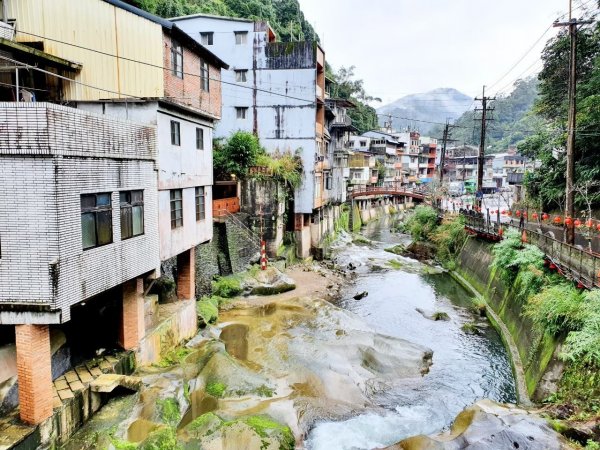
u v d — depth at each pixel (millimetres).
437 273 34719
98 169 11172
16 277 9656
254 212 31609
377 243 50500
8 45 12328
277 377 16016
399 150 89938
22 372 9805
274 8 64688
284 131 35594
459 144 117188
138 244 13328
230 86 35875
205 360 16344
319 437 13117
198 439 11414
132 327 14117
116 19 14773
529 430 10789
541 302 15969
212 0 55781
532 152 38156
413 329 22547
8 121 9281
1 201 9547
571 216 19453
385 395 15938
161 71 14695
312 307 23438
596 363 12133
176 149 16344
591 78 28984
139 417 11828
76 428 11117
